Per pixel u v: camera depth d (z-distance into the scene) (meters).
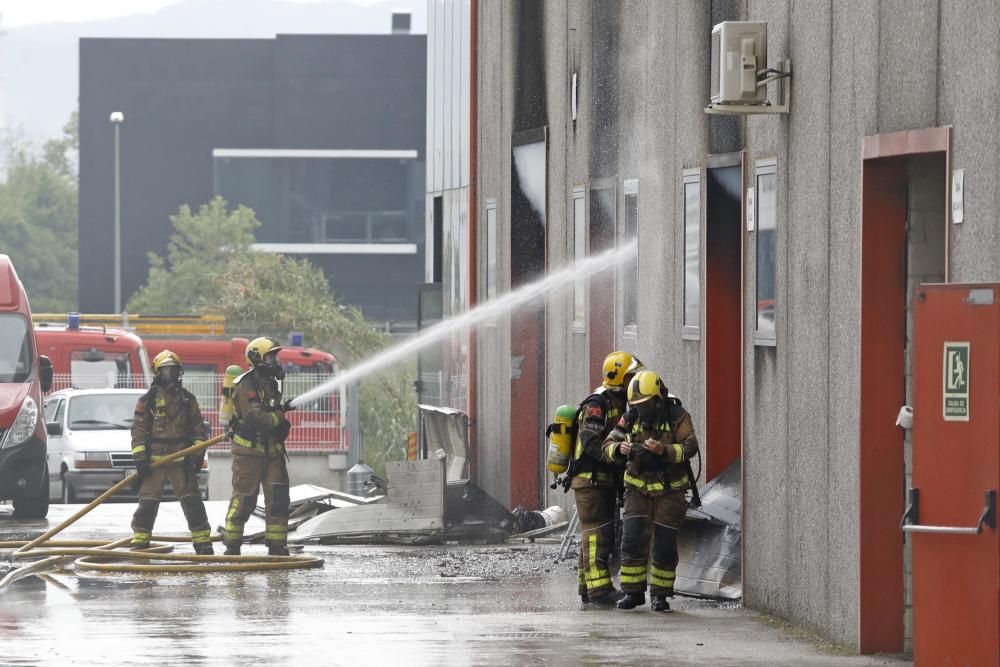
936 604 19.52
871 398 23.00
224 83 167.50
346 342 107.25
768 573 26.78
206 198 168.38
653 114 34.56
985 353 18.89
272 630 25.48
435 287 57.44
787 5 25.78
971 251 19.80
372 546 39.31
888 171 22.94
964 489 19.11
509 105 46.38
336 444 82.69
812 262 24.84
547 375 43.41
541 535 40.22
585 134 40.00
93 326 88.62
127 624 26.25
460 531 39.62
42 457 49.75
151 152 168.50
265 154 166.12
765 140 26.95
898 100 21.86
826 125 24.30
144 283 169.25
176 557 34.97
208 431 37.12
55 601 29.33
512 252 45.59
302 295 110.50
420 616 27.17
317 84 166.75
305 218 166.50
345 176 166.62
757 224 27.34
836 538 23.95
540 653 23.03
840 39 23.77
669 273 33.69
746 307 27.73
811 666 22.02
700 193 31.42
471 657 22.70
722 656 22.80
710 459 31.45
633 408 27.58
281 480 36.19
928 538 19.58
